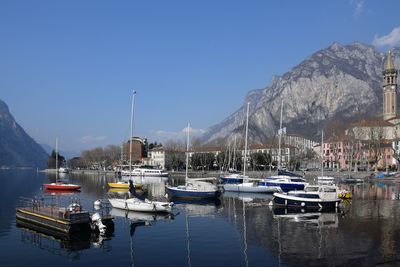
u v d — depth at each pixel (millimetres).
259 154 179625
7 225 40031
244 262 26250
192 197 66125
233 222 41438
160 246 30828
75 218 35219
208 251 29156
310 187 55000
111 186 92812
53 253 29172
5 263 26766
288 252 28625
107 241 32750
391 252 28297
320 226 38594
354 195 71375
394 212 48344
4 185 111750
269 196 72812
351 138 162625
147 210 47531
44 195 75875
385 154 167250
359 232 35469
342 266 25141
